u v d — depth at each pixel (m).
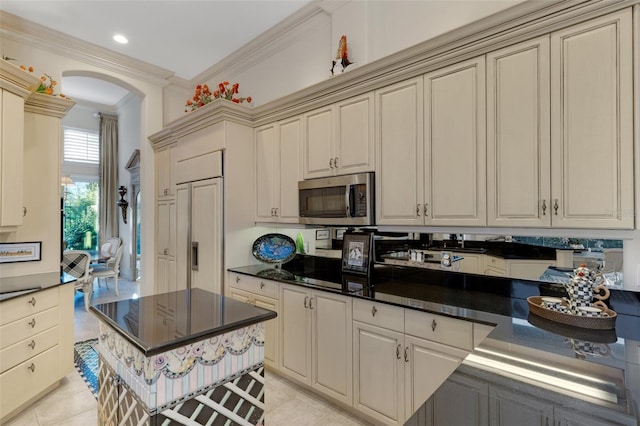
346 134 2.58
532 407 0.87
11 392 2.22
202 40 3.76
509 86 1.81
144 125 4.52
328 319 2.36
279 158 3.13
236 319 1.61
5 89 2.44
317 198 2.77
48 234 3.05
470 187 1.95
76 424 2.19
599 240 1.81
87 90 6.30
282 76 3.61
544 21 1.68
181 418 1.37
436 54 2.06
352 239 2.87
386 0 2.71
